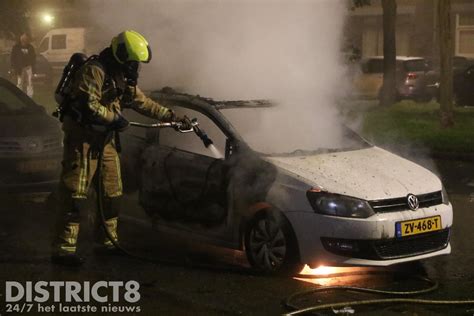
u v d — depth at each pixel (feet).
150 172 27.50
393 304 21.86
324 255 23.32
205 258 26.71
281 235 23.97
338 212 23.24
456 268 25.88
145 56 24.45
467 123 65.72
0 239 28.50
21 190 31.81
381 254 23.56
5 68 94.79
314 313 20.86
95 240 26.58
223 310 21.20
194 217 26.20
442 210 24.86
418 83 88.58
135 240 28.96
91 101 23.79
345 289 23.09
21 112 34.76
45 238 28.71
